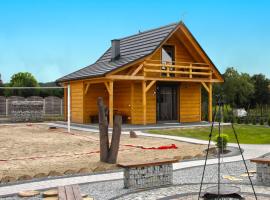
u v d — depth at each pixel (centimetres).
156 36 2508
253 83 4231
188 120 2697
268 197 762
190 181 919
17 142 1694
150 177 868
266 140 1778
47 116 3341
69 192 696
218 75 2666
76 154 1344
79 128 2320
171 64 2591
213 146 1497
